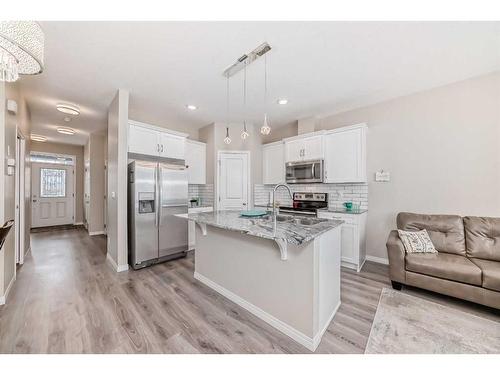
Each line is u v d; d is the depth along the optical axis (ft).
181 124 15.14
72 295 7.50
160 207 10.71
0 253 6.87
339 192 12.46
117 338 5.38
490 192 8.40
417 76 8.64
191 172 14.39
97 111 12.52
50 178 20.98
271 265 6.09
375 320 6.18
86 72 8.40
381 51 7.06
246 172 14.99
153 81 9.12
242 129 15.14
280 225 6.18
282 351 5.04
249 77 8.79
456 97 9.07
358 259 10.04
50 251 12.75
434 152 9.57
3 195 7.15
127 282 8.62
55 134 17.87
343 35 6.32
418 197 9.96
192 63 7.80
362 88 9.69
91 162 17.75
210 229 8.32
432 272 7.18
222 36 6.38
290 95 10.43
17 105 9.07
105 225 17.97
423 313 6.52
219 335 5.57
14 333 5.51
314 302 5.16
